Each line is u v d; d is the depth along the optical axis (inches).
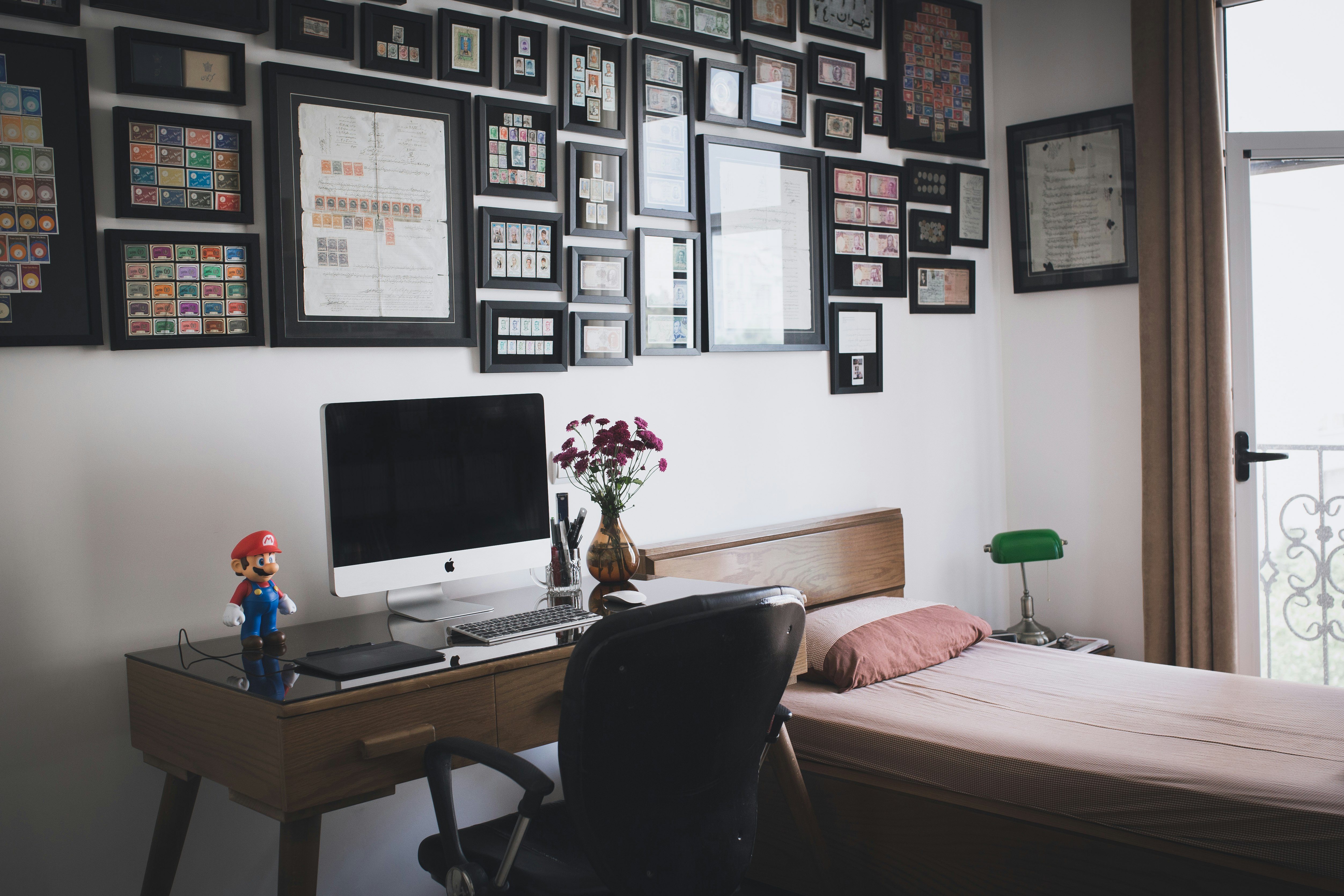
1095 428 149.3
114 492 77.4
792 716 83.7
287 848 61.5
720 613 60.3
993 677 106.0
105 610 76.9
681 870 63.4
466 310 97.0
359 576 81.0
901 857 88.1
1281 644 139.6
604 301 107.4
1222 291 131.0
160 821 73.2
